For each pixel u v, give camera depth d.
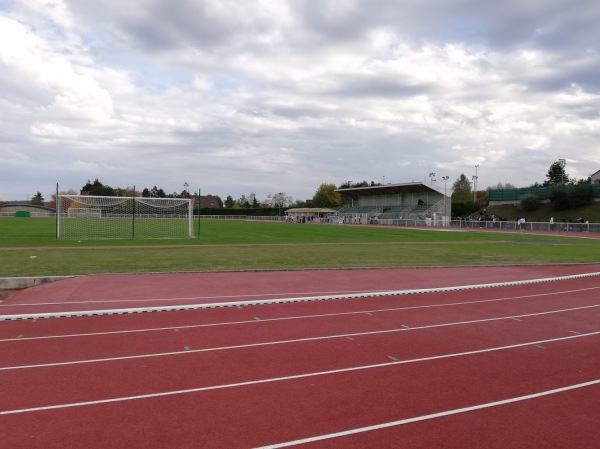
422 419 5.73
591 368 7.66
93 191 123.69
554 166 114.56
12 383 6.75
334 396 6.39
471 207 86.75
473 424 5.62
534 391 6.66
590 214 69.06
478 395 6.48
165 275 17.03
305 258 23.36
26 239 32.81
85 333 9.50
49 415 5.73
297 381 6.93
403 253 26.72
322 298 13.20
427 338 9.36
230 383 6.82
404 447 5.05
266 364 7.68
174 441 5.11
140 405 6.04
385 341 9.11
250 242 34.06
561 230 55.34
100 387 6.63
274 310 11.79
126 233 42.97
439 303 12.92
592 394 6.57
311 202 133.75
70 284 15.02
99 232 43.22
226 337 9.28
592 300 13.59
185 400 6.21
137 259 21.62
